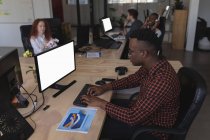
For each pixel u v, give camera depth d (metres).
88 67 2.34
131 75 1.90
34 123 1.37
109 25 4.58
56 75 1.77
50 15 5.37
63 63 1.84
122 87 1.85
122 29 4.88
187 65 4.62
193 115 1.40
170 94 1.39
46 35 3.20
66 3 7.94
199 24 5.61
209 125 2.66
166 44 6.29
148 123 1.54
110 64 2.44
